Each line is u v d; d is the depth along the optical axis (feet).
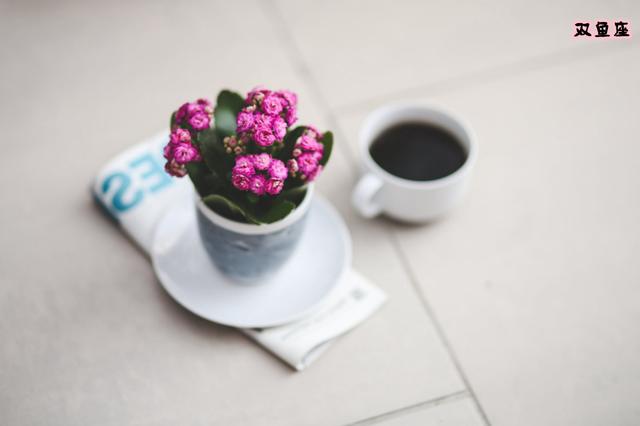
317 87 2.58
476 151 2.18
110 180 2.24
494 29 2.75
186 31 2.72
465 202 2.35
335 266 2.15
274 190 1.74
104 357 2.07
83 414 1.99
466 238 2.29
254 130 1.74
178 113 1.83
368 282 2.18
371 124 2.24
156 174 2.27
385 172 2.18
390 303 2.17
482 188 2.38
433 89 2.59
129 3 2.79
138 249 2.23
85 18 2.73
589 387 2.06
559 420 2.01
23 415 1.98
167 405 2.01
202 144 1.82
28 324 2.11
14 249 2.22
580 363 2.09
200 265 2.15
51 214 2.28
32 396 2.01
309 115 2.51
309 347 2.05
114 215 2.23
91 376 2.04
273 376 2.06
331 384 2.05
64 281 2.18
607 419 2.02
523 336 2.13
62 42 2.66
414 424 2.00
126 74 2.59
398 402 2.03
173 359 2.07
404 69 2.64
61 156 2.40
